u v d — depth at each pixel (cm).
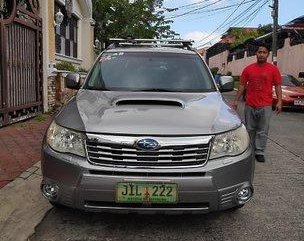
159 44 615
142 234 380
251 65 643
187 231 388
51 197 367
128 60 527
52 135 373
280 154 719
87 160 348
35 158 598
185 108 398
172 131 349
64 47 1623
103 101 417
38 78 1014
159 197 341
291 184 538
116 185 340
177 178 340
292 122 1150
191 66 523
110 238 372
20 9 883
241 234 384
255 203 462
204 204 353
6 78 820
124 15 2314
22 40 912
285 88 1446
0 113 807
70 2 1588
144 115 372
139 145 343
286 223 410
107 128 352
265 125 643
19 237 370
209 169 346
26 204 436
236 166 358
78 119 373
